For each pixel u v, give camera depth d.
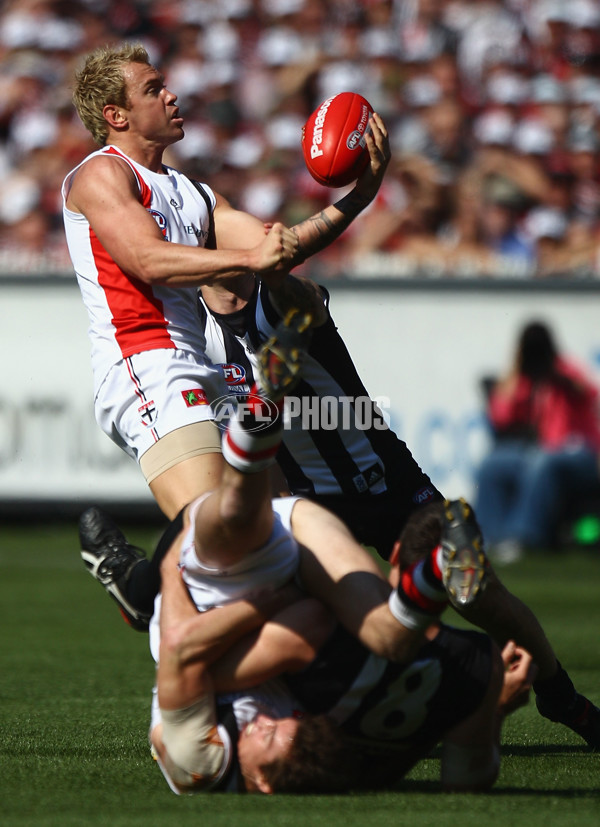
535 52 39.62
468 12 40.19
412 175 35.28
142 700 14.24
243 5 40.84
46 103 38.53
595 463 30.95
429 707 8.80
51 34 39.88
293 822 7.82
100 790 9.10
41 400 32.19
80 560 29.75
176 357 12.27
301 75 38.62
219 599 8.77
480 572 7.61
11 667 16.72
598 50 39.62
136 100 12.73
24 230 35.91
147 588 11.06
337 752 8.54
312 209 35.22
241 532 8.38
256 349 12.73
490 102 37.75
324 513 9.22
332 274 32.19
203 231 13.03
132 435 12.21
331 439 12.63
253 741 8.59
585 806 8.47
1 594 24.77
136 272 11.48
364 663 8.66
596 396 31.28
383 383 32.06
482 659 8.83
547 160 36.38
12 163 38.06
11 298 32.25
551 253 34.97
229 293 12.84
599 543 30.55
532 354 31.39
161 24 41.16
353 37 39.62
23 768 10.09
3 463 32.12
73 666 16.86
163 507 11.95
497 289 31.72
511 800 8.67
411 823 7.79
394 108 37.91
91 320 12.53
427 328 32.00
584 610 22.23
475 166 36.41
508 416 31.30
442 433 31.86
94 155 12.45
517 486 30.88
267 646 8.66
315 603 8.80
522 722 13.34
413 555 8.13
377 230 34.88
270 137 37.44
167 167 13.23
